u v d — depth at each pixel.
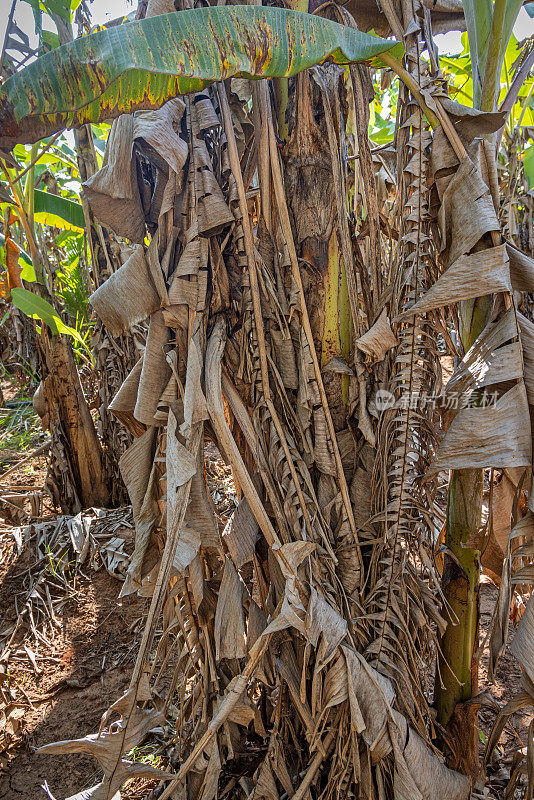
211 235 1.01
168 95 0.79
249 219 0.99
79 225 2.66
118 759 1.02
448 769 1.10
